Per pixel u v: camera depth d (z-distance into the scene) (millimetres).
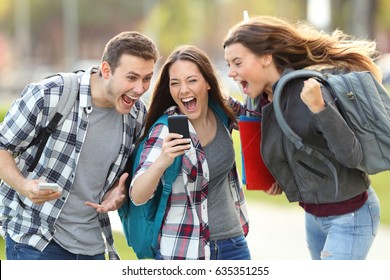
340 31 12359
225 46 11852
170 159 10969
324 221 11758
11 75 143875
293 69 11820
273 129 11555
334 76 11445
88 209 11922
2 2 165000
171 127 11062
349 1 74875
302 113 11297
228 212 12047
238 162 32312
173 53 11828
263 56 11664
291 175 11758
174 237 11633
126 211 12180
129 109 11695
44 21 173000
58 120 11578
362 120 11211
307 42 11914
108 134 11844
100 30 174375
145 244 11875
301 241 21062
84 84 11688
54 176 11703
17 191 11445
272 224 23688
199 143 11742
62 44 174125
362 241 11688
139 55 11391
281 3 110875
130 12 172000
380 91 11445
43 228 11758
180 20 127938
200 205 11695
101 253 12219
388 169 11258
